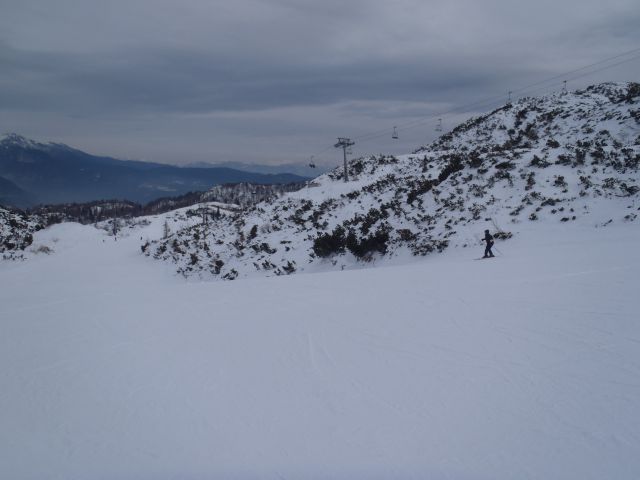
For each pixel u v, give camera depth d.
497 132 56.75
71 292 19.03
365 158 62.28
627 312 8.31
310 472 4.41
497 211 25.20
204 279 34.38
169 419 5.84
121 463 4.85
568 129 45.00
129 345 9.41
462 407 5.47
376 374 6.79
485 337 7.88
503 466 4.22
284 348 8.42
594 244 17.27
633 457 4.16
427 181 35.47
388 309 10.64
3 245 57.72
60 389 7.12
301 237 35.66
